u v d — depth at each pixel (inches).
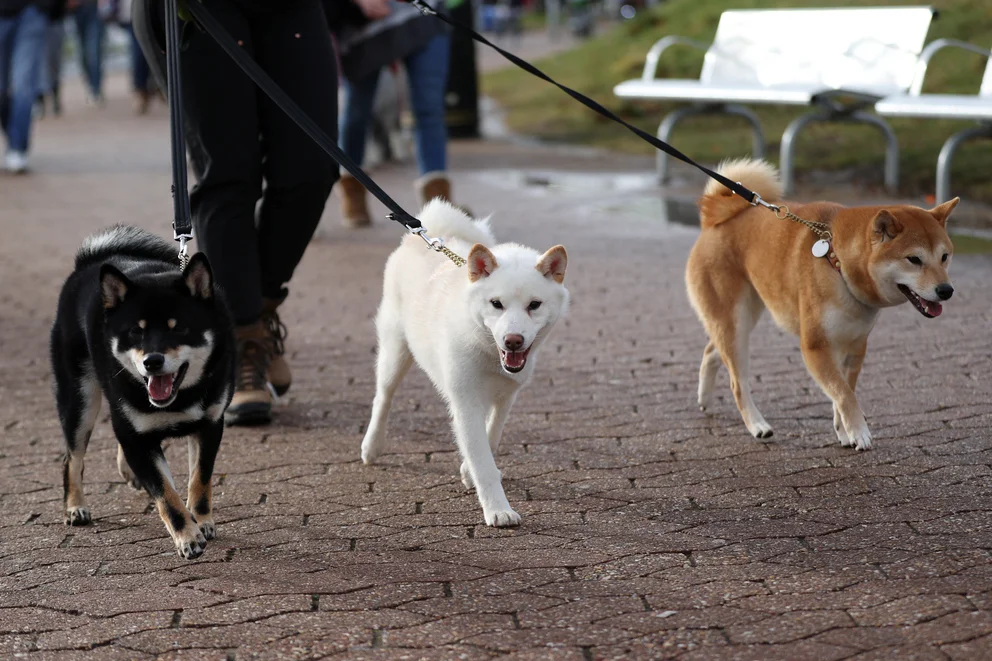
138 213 430.6
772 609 130.3
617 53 791.1
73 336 169.0
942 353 235.8
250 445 204.4
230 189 209.2
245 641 128.5
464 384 163.8
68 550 160.4
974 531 150.3
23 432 216.4
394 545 157.2
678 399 220.8
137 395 154.6
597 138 576.1
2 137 695.7
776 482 174.9
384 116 527.2
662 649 122.2
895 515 157.9
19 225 416.8
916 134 461.1
